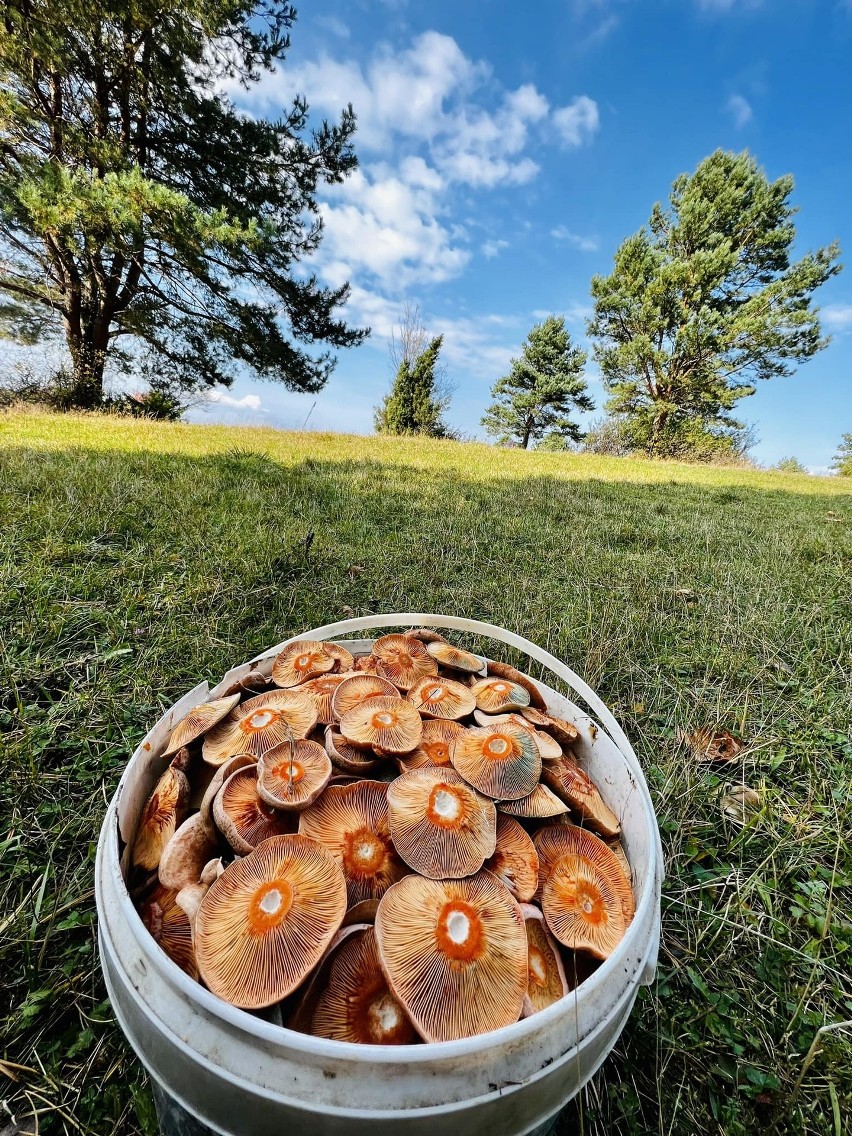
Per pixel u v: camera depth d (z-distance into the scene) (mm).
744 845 509
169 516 1169
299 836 292
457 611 901
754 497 2746
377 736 362
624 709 697
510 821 336
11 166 3219
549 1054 229
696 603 1033
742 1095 351
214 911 266
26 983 368
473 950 257
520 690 441
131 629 750
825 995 400
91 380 4301
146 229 3303
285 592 911
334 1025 245
